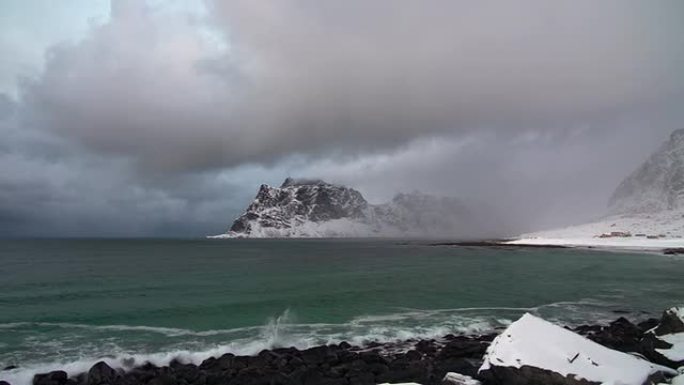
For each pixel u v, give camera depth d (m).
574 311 28.73
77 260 82.50
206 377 15.77
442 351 18.34
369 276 50.78
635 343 18.92
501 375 12.68
